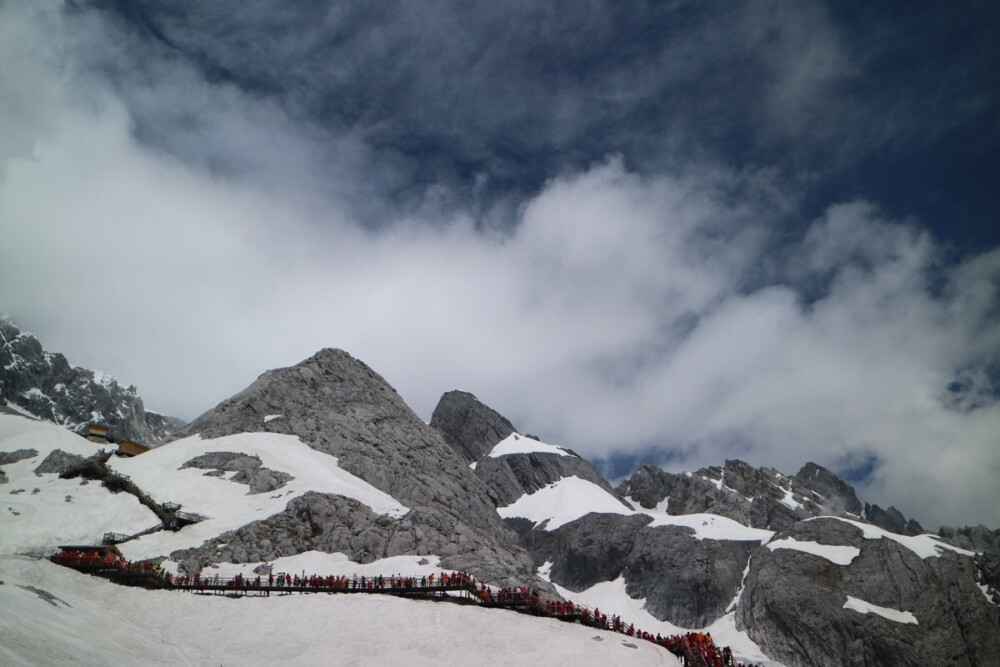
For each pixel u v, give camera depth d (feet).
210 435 426.10
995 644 455.22
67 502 316.81
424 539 310.45
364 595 243.60
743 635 509.76
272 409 467.52
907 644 456.45
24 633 144.36
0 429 397.80
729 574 583.99
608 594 625.41
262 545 293.23
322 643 211.61
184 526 309.01
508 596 245.86
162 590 241.35
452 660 204.64
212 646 209.15
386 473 425.28
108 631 188.55
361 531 306.76
